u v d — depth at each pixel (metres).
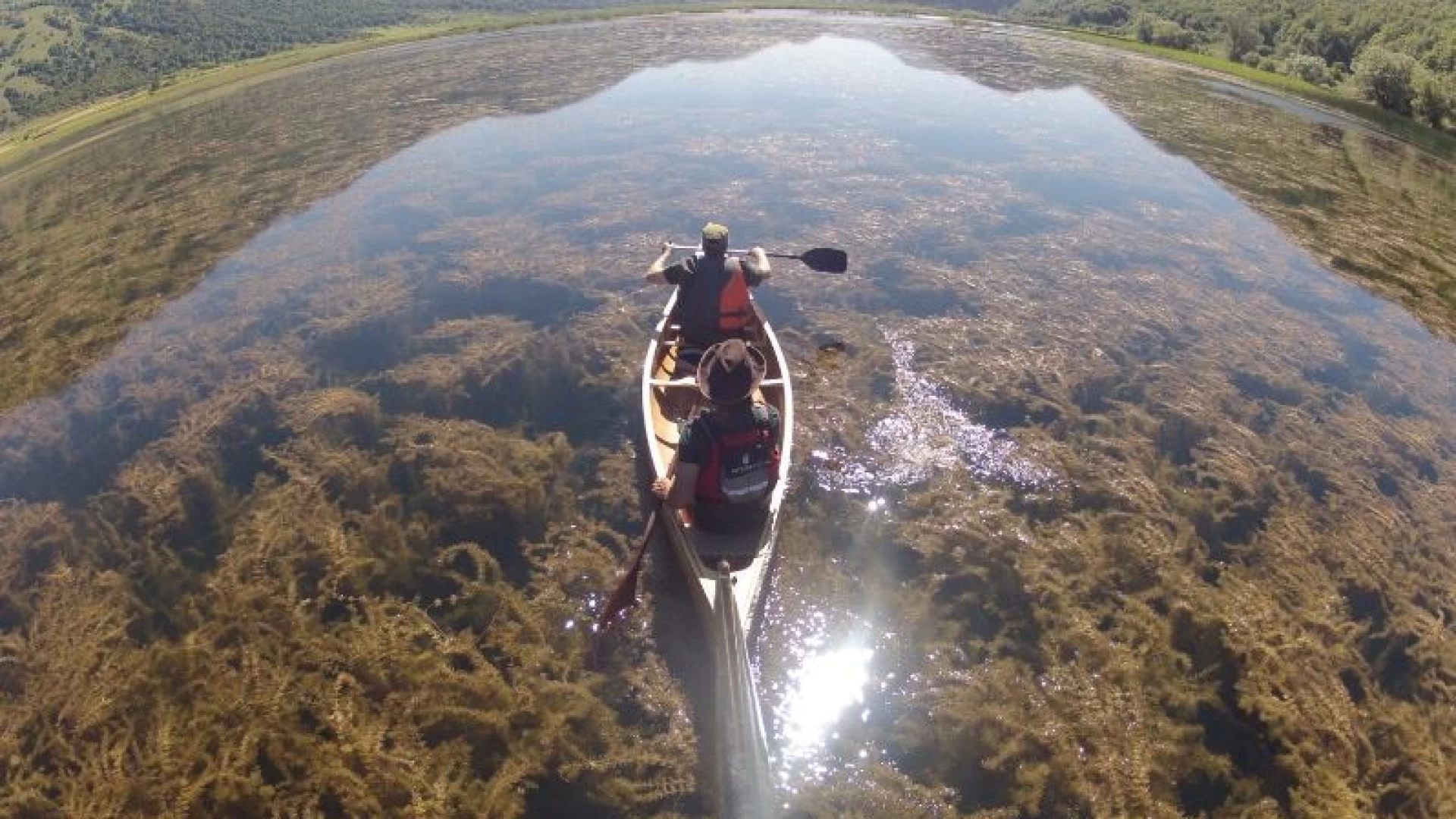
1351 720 4.73
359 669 5.11
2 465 7.30
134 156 16.84
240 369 8.35
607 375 8.05
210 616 5.61
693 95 18.39
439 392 7.83
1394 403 7.87
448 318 9.20
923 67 21.23
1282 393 7.91
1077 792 4.39
